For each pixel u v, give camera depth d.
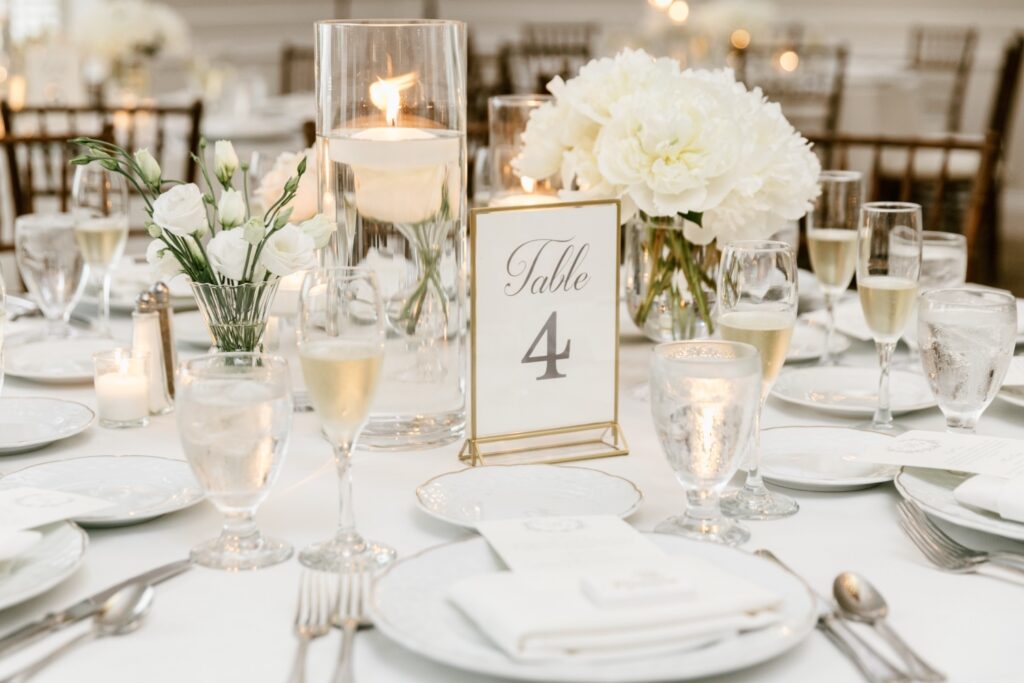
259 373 1.00
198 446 0.99
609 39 6.10
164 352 1.47
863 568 1.03
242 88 4.56
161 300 1.46
